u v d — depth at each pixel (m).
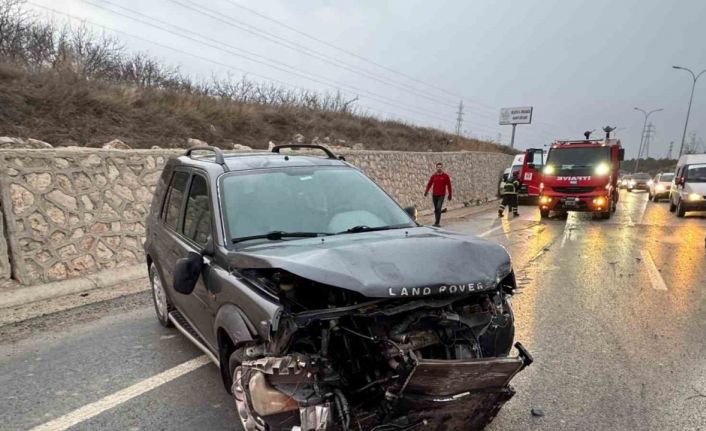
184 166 4.65
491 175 30.19
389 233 3.49
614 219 16.44
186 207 4.29
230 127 15.80
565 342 4.75
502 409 3.50
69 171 7.40
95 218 7.63
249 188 3.77
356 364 2.72
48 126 10.51
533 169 23.20
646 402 3.57
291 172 4.06
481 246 3.05
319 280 2.56
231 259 3.18
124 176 8.22
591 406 3.53
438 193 14.77
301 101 25.62
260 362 2.59
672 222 15.29
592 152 16.27
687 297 6.25
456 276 2.72
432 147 28.03
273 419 2.54
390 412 2.52
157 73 20.45
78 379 4.16
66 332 5.30
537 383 3.90
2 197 6.55
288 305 2.71
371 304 2.66
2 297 6.19
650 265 8.28
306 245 3.13
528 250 10.06
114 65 19.09
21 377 4.23
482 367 2.53
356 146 19.89
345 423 2.44
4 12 16.03
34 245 6.81
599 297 6.32
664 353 4.45
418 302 2.69
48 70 12.56
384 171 16.78
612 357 4.38
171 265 4.40
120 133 11.75
